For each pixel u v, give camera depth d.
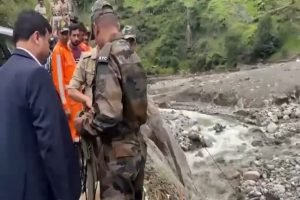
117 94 3.23
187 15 35.25
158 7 37.59
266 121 14.38
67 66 5.44
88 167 3.43
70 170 2.88
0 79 2.90
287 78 17.28
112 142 3.30
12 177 2.81
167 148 6.20
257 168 11.30
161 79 28.72
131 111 3.28
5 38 6.55
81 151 3.50
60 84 5.32
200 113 15.50
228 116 15.26
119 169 3.29
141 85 3.29
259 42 30.19
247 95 16.80
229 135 13.25
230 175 11.03
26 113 2.84
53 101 2.86
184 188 5.98
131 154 3.32
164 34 35.28
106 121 3.21
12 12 17.17
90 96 4.32
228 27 33.09
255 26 32.34
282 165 11.35
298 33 30.31
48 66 5.65
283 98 16.20
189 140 12.43
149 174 5.45
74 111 5.18
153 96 19.17
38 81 2.84
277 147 12.53
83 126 3.33
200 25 34.38
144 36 36.06
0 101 2.85
